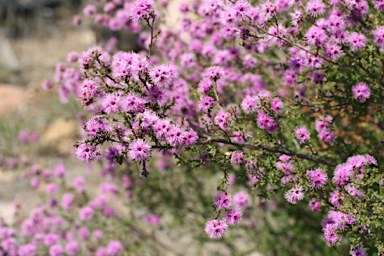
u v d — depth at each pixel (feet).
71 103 25.96
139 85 9.16
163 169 18.38
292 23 10.32
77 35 47.26
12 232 17.63
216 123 10.08
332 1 10.30
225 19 10.70
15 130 28.12
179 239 18.19
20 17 50.42
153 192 18.53
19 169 23.40
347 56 11.23
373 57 10.67
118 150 8.68
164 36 15.34
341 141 12.42
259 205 16.55
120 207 20.26
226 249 17.34
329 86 11.24
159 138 8.71
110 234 17.92
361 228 9.00
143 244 17.76
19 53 45.44
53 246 17.10
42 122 29.32
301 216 15.72
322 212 14.29
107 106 8.77
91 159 8.60
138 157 8.36
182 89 12.54
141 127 8.63
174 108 12.33
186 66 14.08
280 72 13.19
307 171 9.52
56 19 50.67
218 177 17.83
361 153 11.89
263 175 10.00
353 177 9.08
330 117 11.31
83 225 18.61
